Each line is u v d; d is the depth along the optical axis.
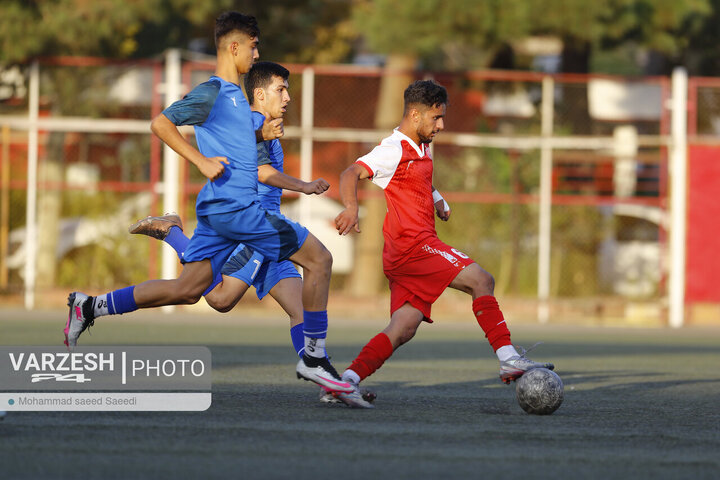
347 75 58.22
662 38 57.88
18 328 40.78
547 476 12.72
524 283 62.19
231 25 18.67
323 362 19.06
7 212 59.00
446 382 24.44
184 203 56.06
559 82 58.38
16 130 59.66
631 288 63.75
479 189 61.72
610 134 62.25
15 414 16.91
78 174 61.38
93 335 38.31
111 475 12.30
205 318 52.06
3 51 56.91
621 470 13.15
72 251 61.09
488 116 61.91
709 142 56.81
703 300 56.78
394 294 20.19
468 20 54.12
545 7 53.50
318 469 12.84
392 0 54.94
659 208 60.94
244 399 19.88
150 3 57.69
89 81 57.66
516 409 19.25
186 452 13.77
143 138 61.28
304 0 70.94
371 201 60.69
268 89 20.31
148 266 60.62
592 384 24.86
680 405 20.48
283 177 19.52
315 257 19.03
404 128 20.17
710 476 12.89
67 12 56.94
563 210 63.19
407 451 14.19
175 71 56.00
